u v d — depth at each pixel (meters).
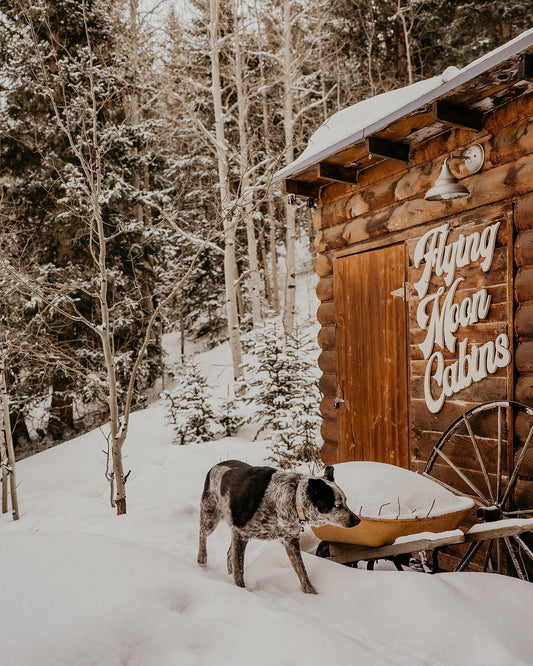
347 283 6.20
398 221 5.42
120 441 6.73
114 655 2.45
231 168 17.53
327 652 2.48
